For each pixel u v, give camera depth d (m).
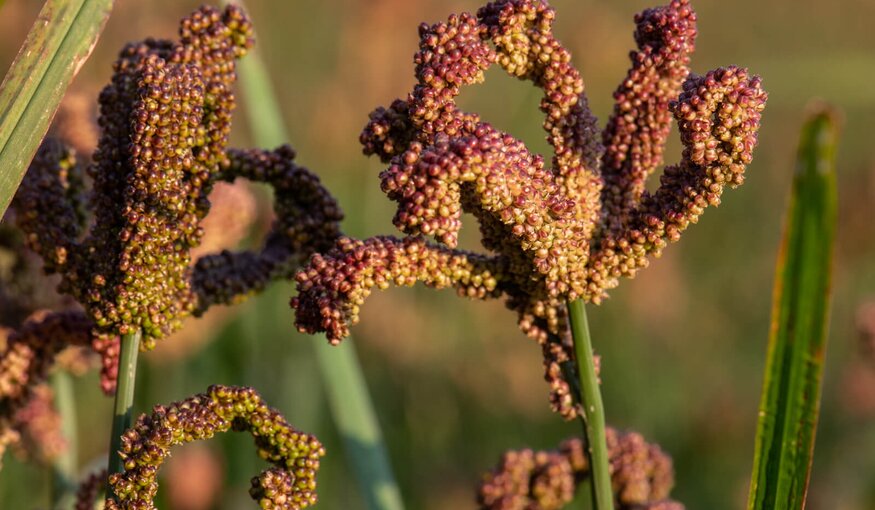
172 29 1.25
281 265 0.56
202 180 0.53
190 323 0.89
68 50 0.53
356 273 0.52
